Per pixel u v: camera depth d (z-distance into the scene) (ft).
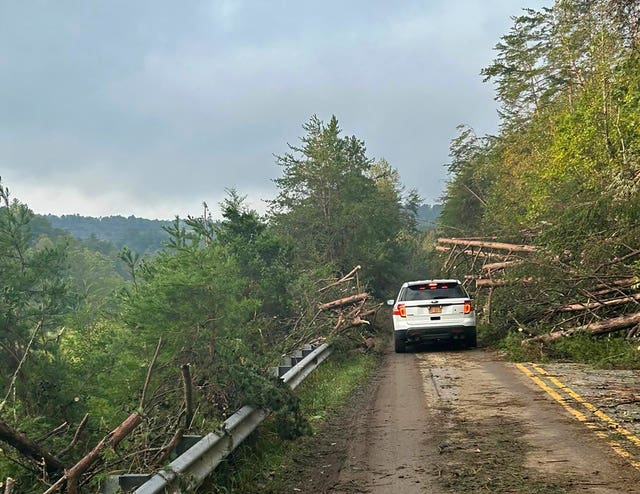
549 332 57.11
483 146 182.19
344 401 39.17
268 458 26.16
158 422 25.98
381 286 154.81
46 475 19.40
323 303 77.25
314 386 43.60
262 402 27.43
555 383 40.29
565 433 27.43
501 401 35.50
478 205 185.37
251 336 45.16
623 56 62.90
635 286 50.44
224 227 66.23
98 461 20.95
